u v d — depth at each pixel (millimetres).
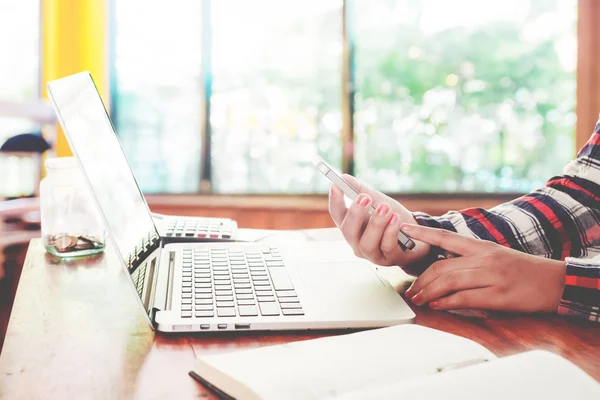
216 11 3398
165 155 3506
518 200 854
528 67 3096
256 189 3467
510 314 618
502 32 3105
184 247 891
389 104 3281
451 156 3217
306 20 3334
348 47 3281
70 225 921
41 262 876
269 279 686
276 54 3381
